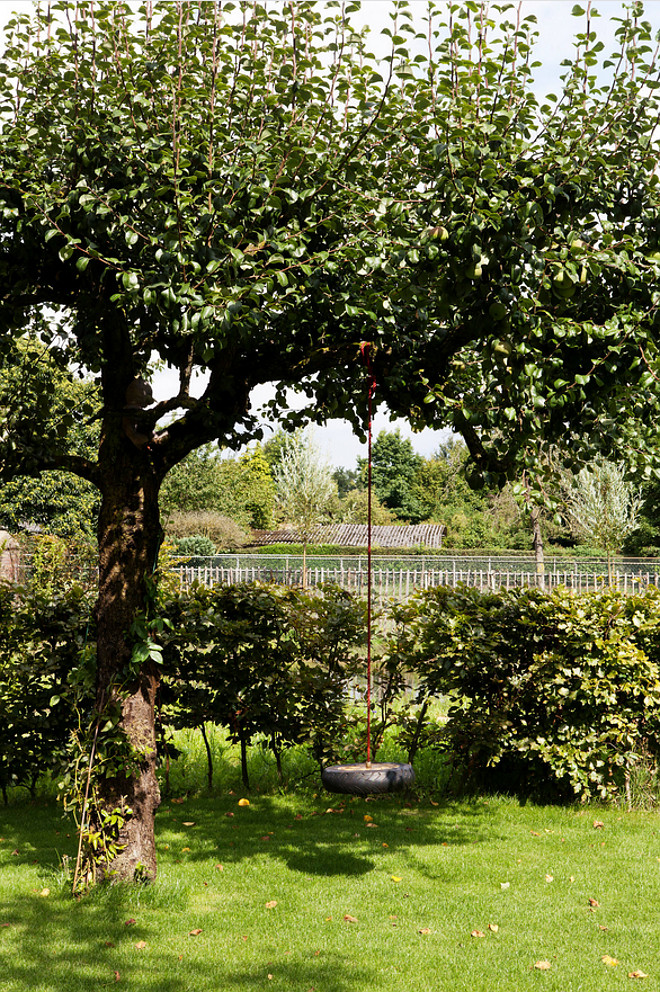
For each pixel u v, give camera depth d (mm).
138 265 4590
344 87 4180
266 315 4402
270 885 4934
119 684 4883
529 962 3930
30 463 5164
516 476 4336
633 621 6719
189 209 4105
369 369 4715
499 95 4031
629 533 24625
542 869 5246
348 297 4562
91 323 5066
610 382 4238
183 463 37156
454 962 3924
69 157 4406
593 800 6711
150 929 4281
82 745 4836
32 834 5914
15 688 6684
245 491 48625
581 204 4176
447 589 7309
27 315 5855
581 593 7086
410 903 4664
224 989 3637
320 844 5738
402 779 4555
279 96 4250
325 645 7156
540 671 6707
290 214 4516
